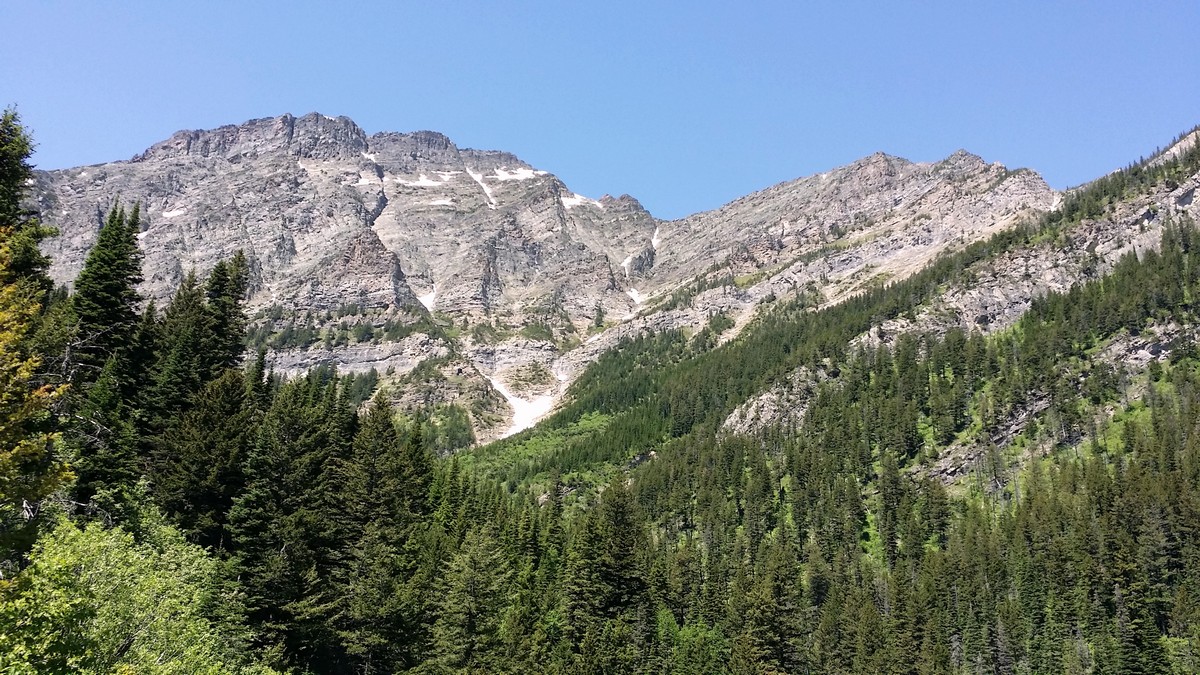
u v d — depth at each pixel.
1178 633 115.94
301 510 65.81
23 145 58.22
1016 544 139.75
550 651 88.56
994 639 121.44
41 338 55.22
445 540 90.38
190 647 40.84
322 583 66.75
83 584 35.97
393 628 69.75
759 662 105.00
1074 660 114.88
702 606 124.44
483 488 146.00
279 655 57.91
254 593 60.34
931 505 161.50
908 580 142.12
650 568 123.06
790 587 129.50
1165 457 151.62
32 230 57.16
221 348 95.38
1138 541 130.62
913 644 118.69
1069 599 124.38
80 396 62.44
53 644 30.88
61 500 52.00
